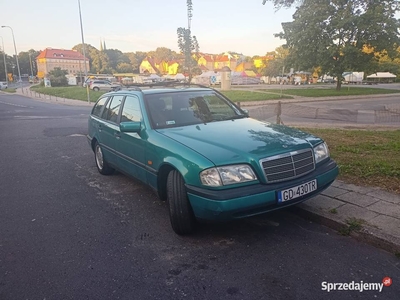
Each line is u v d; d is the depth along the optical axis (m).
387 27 30.39
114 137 5.18
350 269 3.03
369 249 3.36
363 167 5.58
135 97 4.89
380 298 2.64
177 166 3.53
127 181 5.89
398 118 13.89
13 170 6.90
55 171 6.72
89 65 114.31
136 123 4.36
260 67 90.31
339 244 3.47
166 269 3.12
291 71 34.16
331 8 31.20
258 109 14.35
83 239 3.77
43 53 109.69
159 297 2.71
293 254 3.30
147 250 3.48
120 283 2.92
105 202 4.91
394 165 5.58
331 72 33.19
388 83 60.69
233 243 3.57
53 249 3.55
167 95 4.88
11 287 2.90
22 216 4.47
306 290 2.75
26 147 9.36
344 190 4.66
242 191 3.22
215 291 2.77
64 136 11.09
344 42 32.53
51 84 64.56
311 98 27.45
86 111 21.19
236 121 4.61
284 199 3.34
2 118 17.25
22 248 3.59
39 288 2.88
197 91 5.19
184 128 4.24
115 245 3.61
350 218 3.79
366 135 9.06
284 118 14.27
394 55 32.06
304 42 32.66
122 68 112.69
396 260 3.15
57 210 4.66
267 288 2.79
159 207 4.67
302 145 3.69
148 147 4.14
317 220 3.96
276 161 3.40
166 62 95.94
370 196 4.40
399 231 3.44
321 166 3.83
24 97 39.72
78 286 2.89
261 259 3.24
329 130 10.21
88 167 6.99
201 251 3.43
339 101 25.53
